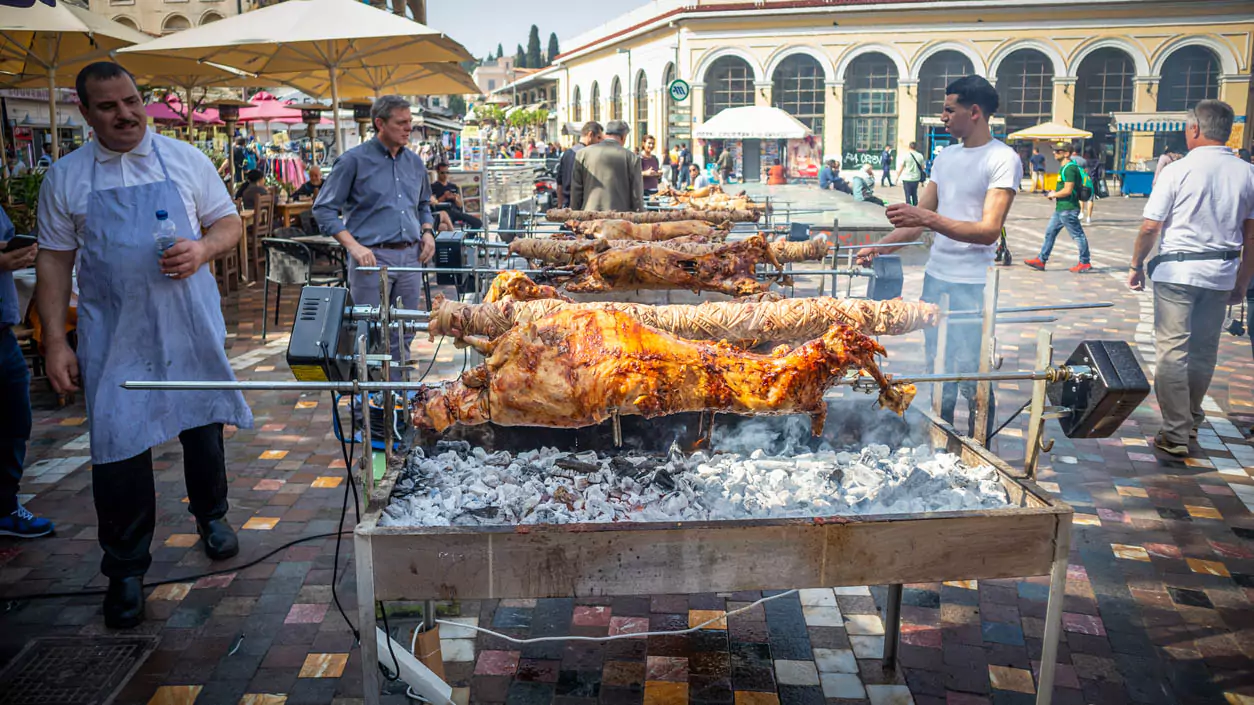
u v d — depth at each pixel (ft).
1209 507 15.52
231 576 12.89
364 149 18.78
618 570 7.75
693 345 9.04
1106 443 18.75
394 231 19.12
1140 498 15.89
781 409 8.76
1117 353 8.89
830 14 105.09
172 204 11.40
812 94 110.22
